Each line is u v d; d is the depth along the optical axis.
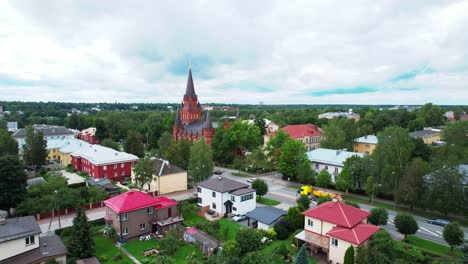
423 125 145.12
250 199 55.41
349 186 63.62
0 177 50.66
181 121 128.88
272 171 91.25
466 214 50.69
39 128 125.06
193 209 56.47
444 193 50.31
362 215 39.97
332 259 36.50
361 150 104.81
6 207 52.41
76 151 92.38
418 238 44.03
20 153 102.06
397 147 59.47
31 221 35.91
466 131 81.88
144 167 61.84
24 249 33.16
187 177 77.44
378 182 61.06
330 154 77.50
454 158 55.78
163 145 100.81
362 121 141.62
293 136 109.19
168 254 39.41
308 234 40.06
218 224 45.47
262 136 121.00
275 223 46.19
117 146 109.44
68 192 56.78
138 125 153.88
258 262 33.81
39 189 57.72
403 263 33.97
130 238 44.75
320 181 66.75
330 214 39.12
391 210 56.72
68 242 37.66
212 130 109.81
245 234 39.50
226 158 100.56
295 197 64.56
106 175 77.38
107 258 38.31
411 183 53.34
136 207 45.09
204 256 38.44
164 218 48.09
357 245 33.47
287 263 36.28
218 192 54.59
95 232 45.84
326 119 150.50
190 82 126.56
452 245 39.03
